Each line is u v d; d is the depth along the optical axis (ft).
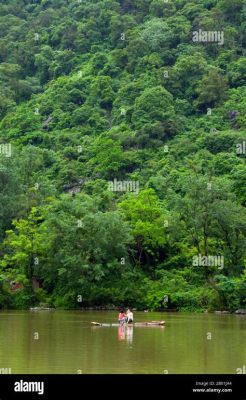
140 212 311.06
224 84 510.17
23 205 320.29
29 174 360.89
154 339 154.51
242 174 338.75
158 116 480.23
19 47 648.38
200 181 285.43
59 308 284.41
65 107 542.16
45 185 354.54
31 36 654.94
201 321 214.28
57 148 492.54
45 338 154.81
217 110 494.18
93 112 521.65
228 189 293.23
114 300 281.33
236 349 135.74
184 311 274.77
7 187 321.93
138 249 307.58
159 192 391.45
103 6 652.89
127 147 462.60
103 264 283.79
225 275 287.89
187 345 142.41
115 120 506.48
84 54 614.34
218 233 288.71
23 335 161.27
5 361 117.29
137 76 545.44
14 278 292.40
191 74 527.81
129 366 113.09
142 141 460.14
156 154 450.30
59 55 608.60
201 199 283.18
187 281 295.69
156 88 493.36
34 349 133.90
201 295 274.16
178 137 469.57
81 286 279.69
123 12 650.43
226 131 460.14
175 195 321.11
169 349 135.33
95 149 458.09
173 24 582.76
